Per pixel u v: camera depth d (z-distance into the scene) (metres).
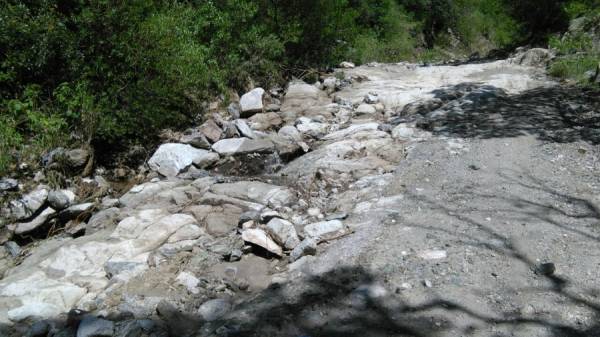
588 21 12.15
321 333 3.15
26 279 4.02
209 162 6.35
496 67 10.91
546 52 11.09
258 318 3.32
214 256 4.16
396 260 3.81
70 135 6.24
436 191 4.91
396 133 6.63
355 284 3.59
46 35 6.27
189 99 7.66
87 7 6.68
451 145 6.01
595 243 3.96
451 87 8.86
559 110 7.31
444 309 3.29
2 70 6.43
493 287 3.50
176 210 4.97
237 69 8.70
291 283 3.68
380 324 3.19
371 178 5.34
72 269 4.16
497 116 7.08
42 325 3.46
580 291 3.42
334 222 4.38
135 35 6.82
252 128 7.39
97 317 3.44
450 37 32.09
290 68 10.27
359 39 17.31
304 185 5.40
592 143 5.98
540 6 14.83
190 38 8.05
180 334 3.29
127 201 5.34
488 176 5.17
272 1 10.12
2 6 6.40
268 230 4.31
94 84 6.63
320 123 7.54
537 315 3.22
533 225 4.21
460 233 4.14
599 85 8.30
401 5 28.56
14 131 6.02
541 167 5.37
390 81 10.02
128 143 6.68
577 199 4.66
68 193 5.55
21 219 5.23
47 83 6.55
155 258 4.18
